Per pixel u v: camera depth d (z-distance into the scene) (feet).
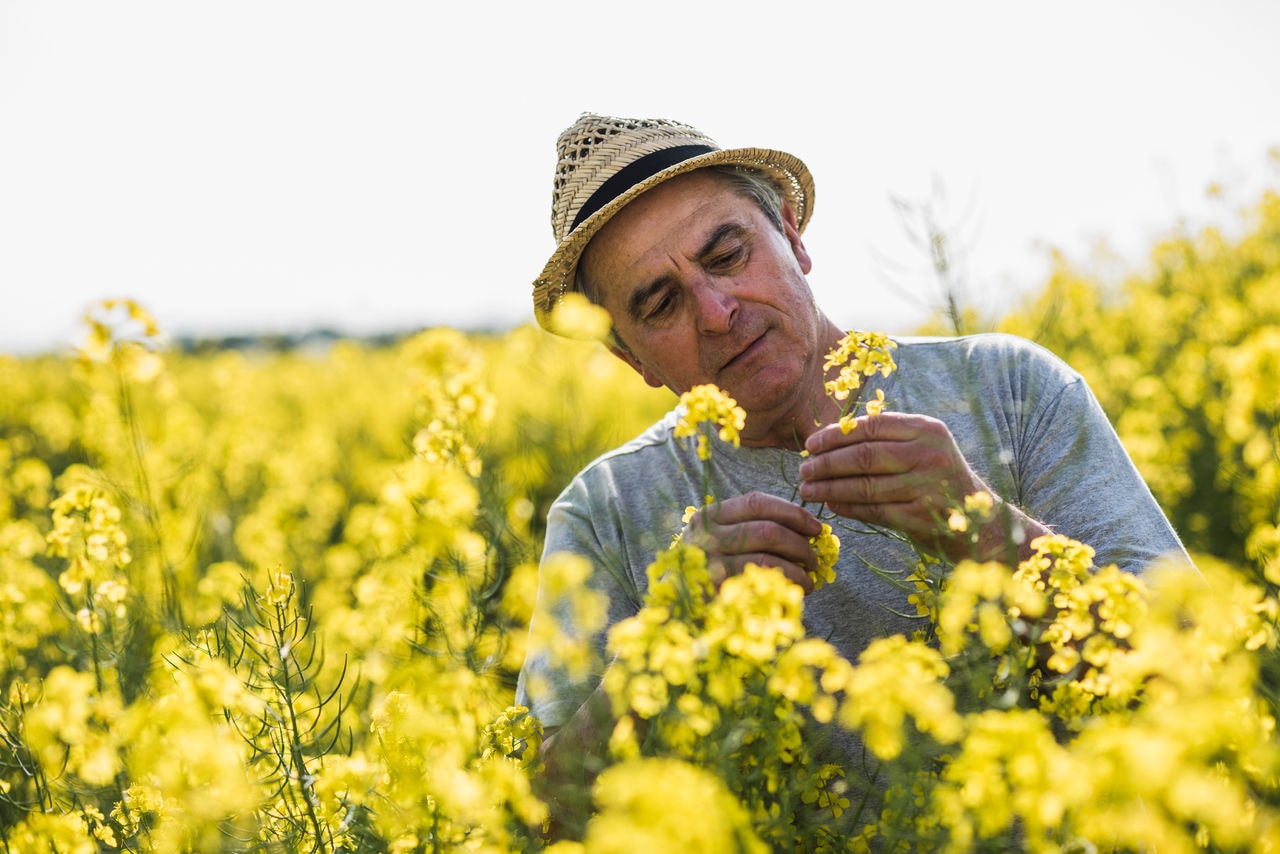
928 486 4.63
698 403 4.70
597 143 6.42
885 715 3.55
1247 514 10.84
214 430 25.76
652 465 6.59
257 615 5.94
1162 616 4.06
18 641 9.18
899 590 5.74
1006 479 5.63
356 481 21.83
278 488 20.72
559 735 5.24
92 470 10.37
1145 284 24.02
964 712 4.73
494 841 4.53
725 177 6.15
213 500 17.89
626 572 6.42
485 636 7.83
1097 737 3.32
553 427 12.51
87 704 6.08
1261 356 9.41
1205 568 5.16
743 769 4.39
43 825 5.25
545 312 7.24
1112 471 5.58
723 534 4.77
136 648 8.04
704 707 4.02
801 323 5.98
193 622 9.59
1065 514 5.52
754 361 5.88
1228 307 16.92
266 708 5.25
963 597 4.11
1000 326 17.79
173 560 11.03
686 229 5.89
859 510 4.81
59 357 45.83
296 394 39.09
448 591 7.91
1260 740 3.59
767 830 4.15
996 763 3.34
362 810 4.78
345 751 6.21
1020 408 5.95
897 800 4.22
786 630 3.92
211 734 4.65
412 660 7.51
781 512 4.78
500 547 8.98
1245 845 3.66
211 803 4.59
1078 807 3.36
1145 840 3.66
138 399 18.62
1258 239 21.74
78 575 7.36
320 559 17.19
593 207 6.27
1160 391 15.46
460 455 8.40
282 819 5.14
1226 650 4.04
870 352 4.99
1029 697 4.60
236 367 30.45
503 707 6.94
